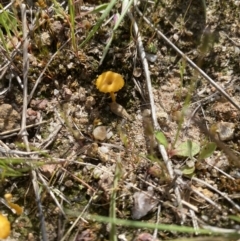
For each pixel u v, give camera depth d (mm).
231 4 244
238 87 225
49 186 204
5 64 231
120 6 244
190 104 224
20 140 215
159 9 245
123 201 200
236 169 206
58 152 214
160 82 231
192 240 162
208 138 212
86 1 250
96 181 205
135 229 195
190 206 195
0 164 192
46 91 229
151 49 235
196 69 210
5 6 247
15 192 205
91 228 196
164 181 202
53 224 197
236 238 179
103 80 211
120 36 238
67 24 238
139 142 215
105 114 224
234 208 196
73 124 220
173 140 215
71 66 231
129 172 205
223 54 233
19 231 197
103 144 215
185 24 241
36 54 236
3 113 221
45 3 239
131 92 227
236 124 217
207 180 205
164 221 196
